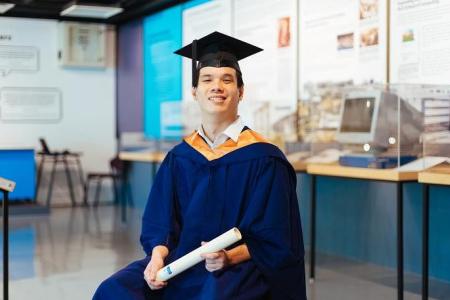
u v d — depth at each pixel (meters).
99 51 11.49
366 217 6.09
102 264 6.09
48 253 6.68
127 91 11.48
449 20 5.22
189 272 2.61
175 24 9.71
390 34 5.83
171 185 2.73
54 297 4.86
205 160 2.67
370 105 4.72
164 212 2.73
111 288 2.56
